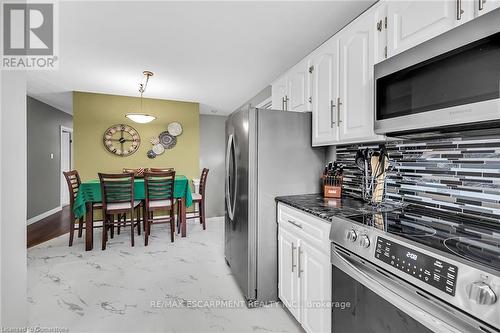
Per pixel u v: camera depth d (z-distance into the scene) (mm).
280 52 2258
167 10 1637
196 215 4535
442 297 714
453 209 1252
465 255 728
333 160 2109
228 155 2326
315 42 2062
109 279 2254
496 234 938
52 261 2641
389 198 1620
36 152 4355
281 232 1809
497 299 599
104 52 2279
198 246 3131
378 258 941
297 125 1952
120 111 3953
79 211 2922
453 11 972
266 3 1555
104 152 3891
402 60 1079
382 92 1186
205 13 1669
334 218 1219
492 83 785
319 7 1591
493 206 1088
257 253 1847
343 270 1146
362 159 1733
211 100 4184
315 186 2018
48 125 4762
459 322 684
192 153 4406
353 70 1518
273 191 1885
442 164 1310
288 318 1729
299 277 1561
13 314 864
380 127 1194
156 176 3139
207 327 1632
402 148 1540
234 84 3242
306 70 2053
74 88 3512
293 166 1944
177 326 1637
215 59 2424
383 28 1309
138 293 2023
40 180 4488
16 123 879
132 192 3074
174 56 2361
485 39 797
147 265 2557
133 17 1720
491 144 1101
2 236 818
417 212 1320
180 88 3465
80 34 1953
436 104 954
